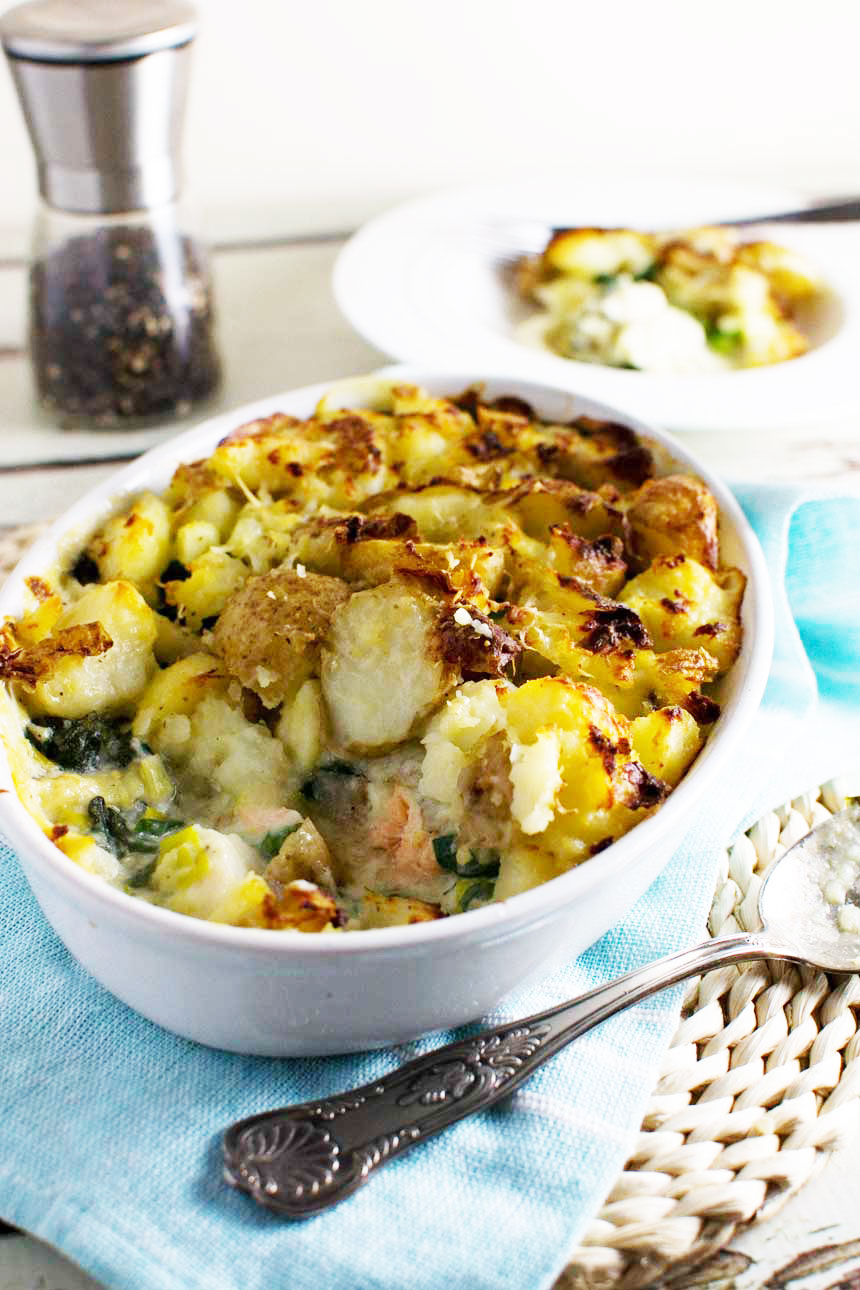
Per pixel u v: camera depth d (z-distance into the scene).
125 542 0.55
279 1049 0.47
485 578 0.53
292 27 0.84
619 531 0.55
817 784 0.54
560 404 0.60
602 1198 0.44
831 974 0.50
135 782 0.50
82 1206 0.44
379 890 0.49
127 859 0.49
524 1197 0.44
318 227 0.85
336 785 0.50
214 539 0.56
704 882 0.51
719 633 0.52
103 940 0.46
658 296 0.75
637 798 0.48
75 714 0.51
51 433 0.71
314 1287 0.43
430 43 0.85
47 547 0.55
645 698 0.51
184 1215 0.44
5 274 0.82
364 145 0.88
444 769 0.48
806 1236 0.45
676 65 0.88
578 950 0.49
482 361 0.69
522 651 0.50
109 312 0.70
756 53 0.88
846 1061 0.48
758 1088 0.47
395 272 0.75
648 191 0.83
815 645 0.59
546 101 0.88
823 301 0.75
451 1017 0.47
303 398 0.60
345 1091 0.47
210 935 0.44
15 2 0.78
